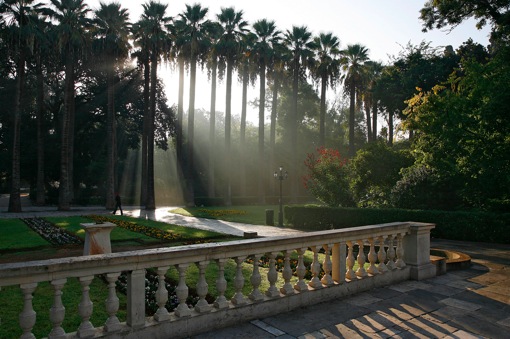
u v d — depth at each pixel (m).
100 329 3.54
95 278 6.91
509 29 16.95
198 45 33.81
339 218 17.44
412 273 6.61
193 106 34.78
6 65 32.59
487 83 13.30
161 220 21.88
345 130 53.41
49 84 36.31
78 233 14.05
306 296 5.03
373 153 20.03
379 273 6.09
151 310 4.91
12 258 9.37
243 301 4.42
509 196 13.79
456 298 5.48
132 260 3.61
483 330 4.26
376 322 4.46
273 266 4.78
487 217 13.04
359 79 36.94
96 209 31.91
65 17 27.12
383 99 36.38
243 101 38.84
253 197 39.75
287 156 47.19
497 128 13.12
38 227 16.36
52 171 38.72
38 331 4.29
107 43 29.16
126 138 43.50
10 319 4.74
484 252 10.69
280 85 46.00
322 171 20.30
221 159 45.91
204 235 13.84
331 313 4.76
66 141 29.23
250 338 3.93
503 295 5.66
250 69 38.06
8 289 6.14
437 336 4.07
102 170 41.19
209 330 4.10
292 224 19.80
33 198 41.72
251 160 46.53
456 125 13.88
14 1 24.78
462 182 15.27
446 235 14.08
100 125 42.66
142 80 39.28
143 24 30.25
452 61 31.55
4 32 25.23
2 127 36.19
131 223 17.83
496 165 12.98
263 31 37.09
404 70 35.62
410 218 14.98
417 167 17.12
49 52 28.66
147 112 35.25
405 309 4.96
